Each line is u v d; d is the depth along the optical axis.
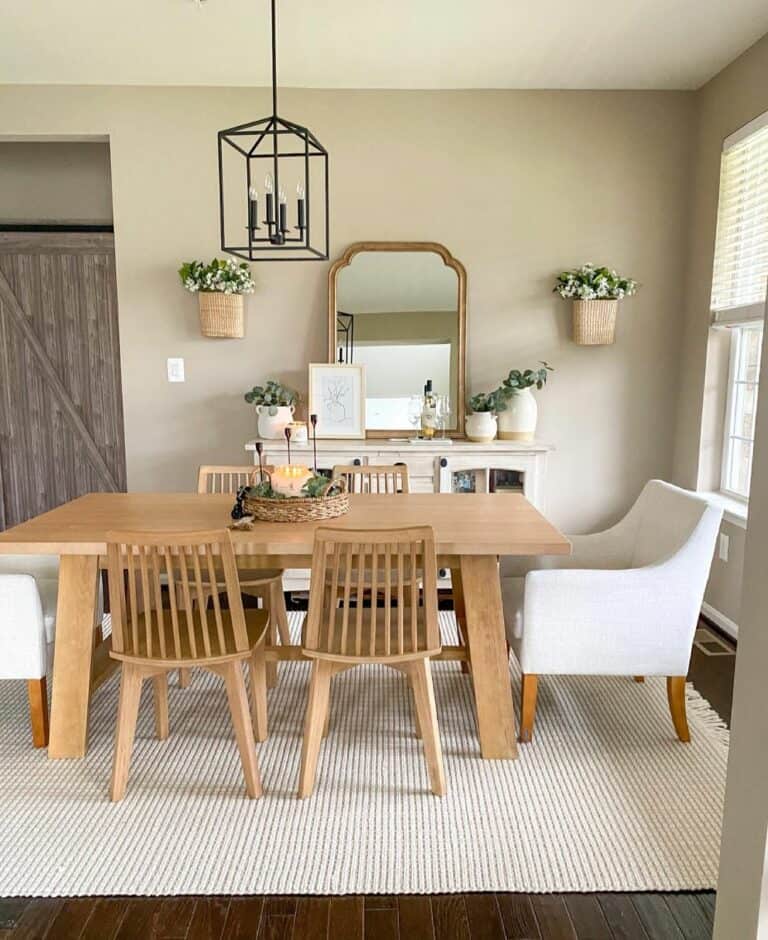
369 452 3.70
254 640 2.17
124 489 4.43
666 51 3.33
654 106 3.85
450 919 1.70
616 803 2.11
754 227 3.29
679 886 1.80
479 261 3.96
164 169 3.87
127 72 3.62
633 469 4.10
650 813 2.07
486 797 2.14
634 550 2.81
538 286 3.98
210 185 3.88
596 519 4.15
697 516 2.37
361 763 2.31
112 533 1.95
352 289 3.96
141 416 4.05
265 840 1.95
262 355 4.02
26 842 1.94
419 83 3.76
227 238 3.91
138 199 3.89
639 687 2.86
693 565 2.32
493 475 3.76
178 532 1.95
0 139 3.89
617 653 2.37
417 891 1.78
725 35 3.15
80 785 2.20
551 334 4.01
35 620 2.34
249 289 3.88
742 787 1.38
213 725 2.56
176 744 2.43
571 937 1.65
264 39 3.20
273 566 2.33
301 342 4.01
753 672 1.35
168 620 2.32
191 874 1.83
